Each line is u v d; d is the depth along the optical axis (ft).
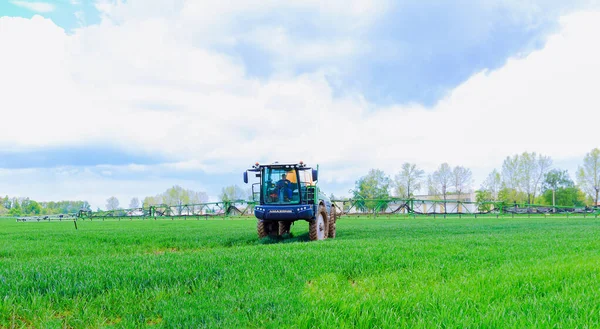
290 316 15.90
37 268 25.68
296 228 77.36
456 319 14.69
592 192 235.20
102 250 45.93
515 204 160.35
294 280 22.54
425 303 16.98
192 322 15.62
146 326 15.84
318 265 26.22
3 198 368.68
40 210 367.66
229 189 265.34
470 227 75.46
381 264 26.68
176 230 77.10
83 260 30.81
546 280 20.98
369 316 15.30
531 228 70.54
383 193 239.30
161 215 177.78
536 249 34.81
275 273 24.36
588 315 15.06
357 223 101.04
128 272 23.53
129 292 19.89
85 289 20.16
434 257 29.71
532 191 255.50
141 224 113.60
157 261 28.30
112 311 17.81
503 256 30.60
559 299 16.98
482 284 20.34
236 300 18.52
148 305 18.17
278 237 57.31
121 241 55.52
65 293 19.47
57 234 67.21
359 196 226.79
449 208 248.93
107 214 183.01
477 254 31.42
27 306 17.69
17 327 16.24
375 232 65.87
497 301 17.39
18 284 20.72
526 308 16.17
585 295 17.58
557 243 40.14
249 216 166.30
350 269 25.61
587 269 23.70
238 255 30.89
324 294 19.52
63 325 16.40
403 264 26.84
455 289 19.52
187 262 27.45
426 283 21.65
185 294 20.12
